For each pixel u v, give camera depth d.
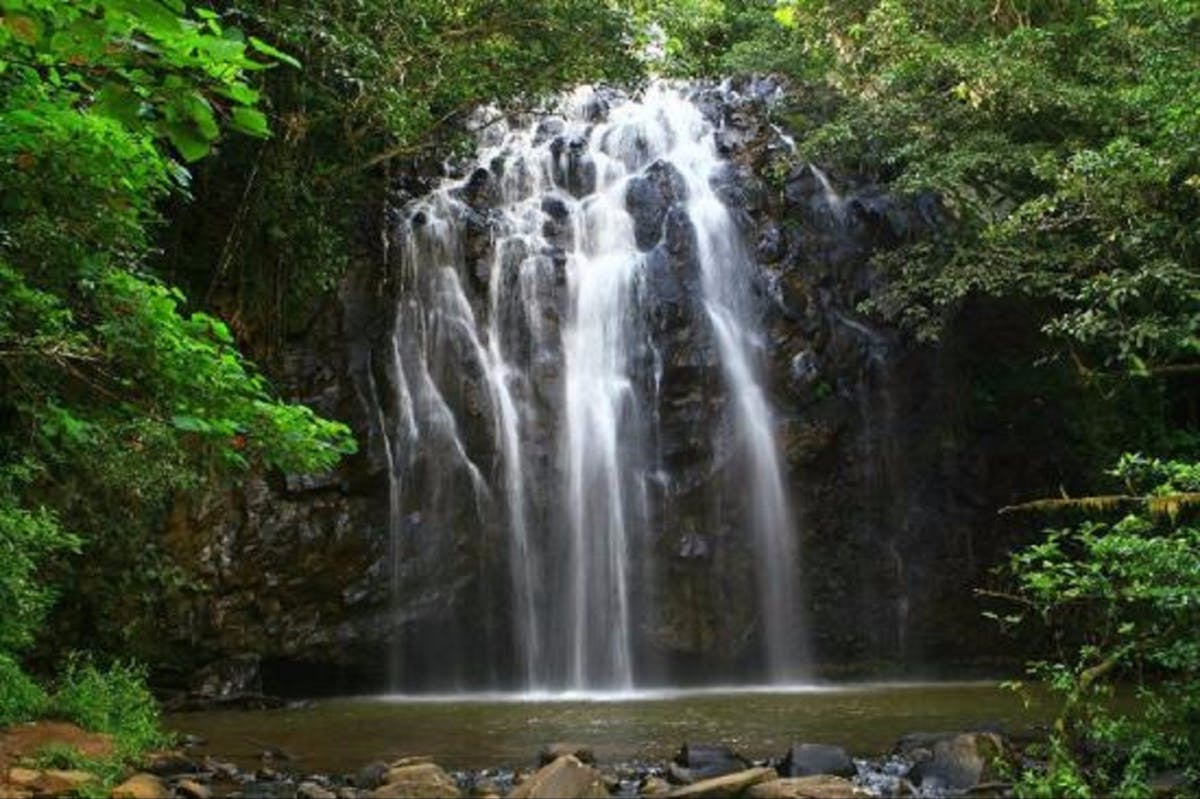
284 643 12.46
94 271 6.64
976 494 15.11
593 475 14.20
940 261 14.40
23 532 8.04
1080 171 11.65
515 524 13.86
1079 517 15.17
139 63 3.73
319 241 12.98
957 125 14.61
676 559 13.95
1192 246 11.87
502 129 16.88
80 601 11.44
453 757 8.14
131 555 11.71
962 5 15.16
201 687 11.96
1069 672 7.49
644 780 7.09
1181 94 11.42
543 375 14.47
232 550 12.28
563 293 14.84
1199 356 14.67
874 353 15.10
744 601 13.99
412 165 15.42
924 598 14.59
